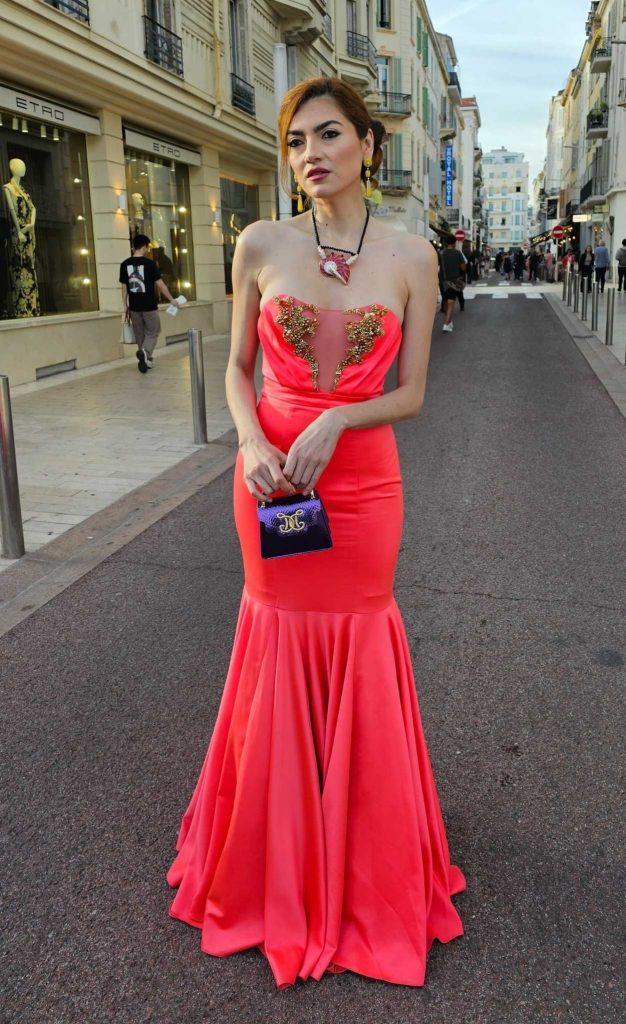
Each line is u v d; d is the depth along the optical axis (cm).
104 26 1133
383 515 194
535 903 221
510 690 328
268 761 200
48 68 1045
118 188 1317
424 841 206
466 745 293
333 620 197
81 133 1258
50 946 208
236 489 202
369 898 202
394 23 3638
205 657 357
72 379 1116
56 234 1205
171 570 455
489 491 599
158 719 311
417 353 192
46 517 539
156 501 576
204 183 1688
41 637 376
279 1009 189
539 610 400
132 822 254
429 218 4572
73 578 443
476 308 2366
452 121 6328
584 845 243
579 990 194
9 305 1094
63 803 263
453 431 797
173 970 200
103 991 195
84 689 332
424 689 330
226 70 1625
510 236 17325
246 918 206
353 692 199
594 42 4212
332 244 186
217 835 209
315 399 184
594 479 627
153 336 1173
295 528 180
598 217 4150
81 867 236
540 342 1495
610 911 218
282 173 197
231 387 197
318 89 181
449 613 398
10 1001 192
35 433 781
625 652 357
